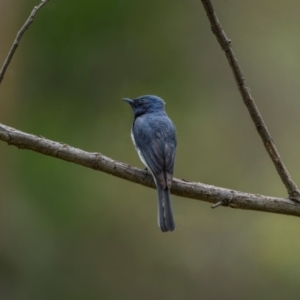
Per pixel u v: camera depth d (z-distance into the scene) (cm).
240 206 693
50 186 1520
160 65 1745
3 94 1505
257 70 1792
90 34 1688
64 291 1466
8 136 682
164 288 1533
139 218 1560
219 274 1525
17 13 1534
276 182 1633
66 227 1512
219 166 1678
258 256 1505
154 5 1752
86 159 699
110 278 1517
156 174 745
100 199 1550
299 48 1808
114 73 1711
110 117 1683
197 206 1558
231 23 1825
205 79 1759
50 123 1639
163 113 895
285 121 1748
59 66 1669
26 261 1455
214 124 1717
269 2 1836
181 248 1546
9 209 1469
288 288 1468
